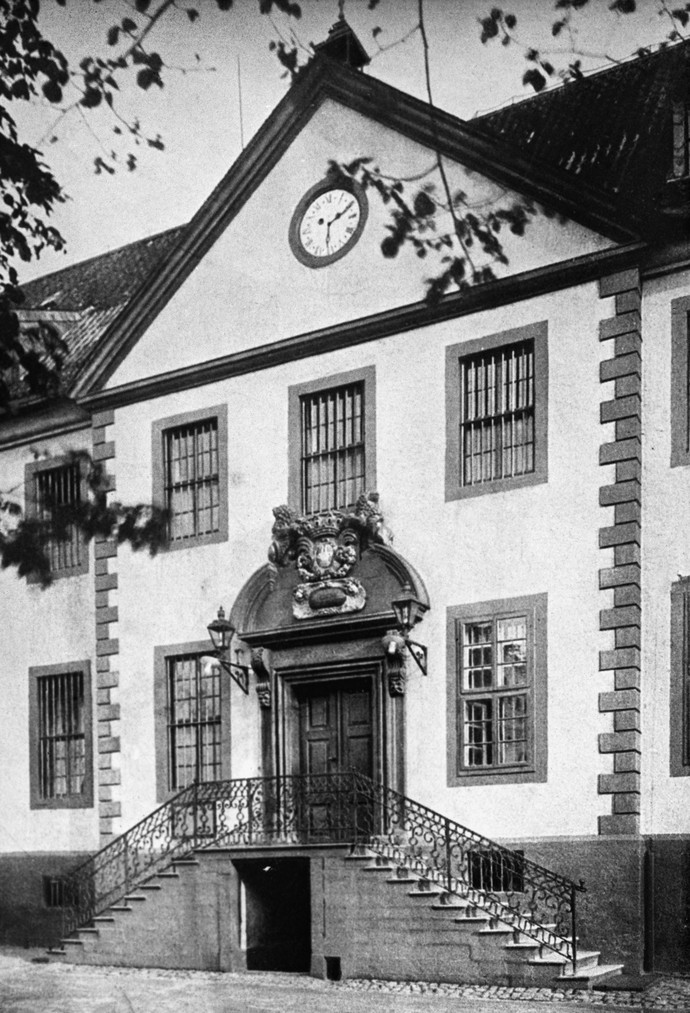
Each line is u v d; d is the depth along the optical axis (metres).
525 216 16.48
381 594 17.09
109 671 20.02
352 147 18.17
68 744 20.58
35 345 21.02
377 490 17.50
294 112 18.56
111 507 20.39
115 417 20.72
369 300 17.91
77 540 20.95
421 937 14.55
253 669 18.22
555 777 15.30
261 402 19.05
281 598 18.12
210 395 19.67
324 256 18.52
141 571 19.98
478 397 16.89
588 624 15.37
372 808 16.81
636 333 15.55
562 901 14.50
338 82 17.89
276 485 18.72
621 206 15.52
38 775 20.77
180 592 19.48
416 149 17.53
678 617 14.88
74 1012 13.47
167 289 20.20
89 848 19.88
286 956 16.67
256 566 18.73
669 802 14.57
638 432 15.41
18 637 21.30
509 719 15.90
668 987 13.22
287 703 18.03
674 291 15.59
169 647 19.42
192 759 19.03
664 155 15.68
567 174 15.90
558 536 15.79
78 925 18.56
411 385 17.42
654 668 14.95
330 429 18.34
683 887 14.29
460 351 17.00
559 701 15.42
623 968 14.31
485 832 15.71
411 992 13.83
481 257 16.80
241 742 18.33
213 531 19.45
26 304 23.28
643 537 15.29
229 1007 13.17
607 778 14.86
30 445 21.73
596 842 14.81
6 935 20.36
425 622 16.75
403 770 16.62
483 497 16.52
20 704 21.12
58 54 15.11
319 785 17.61
